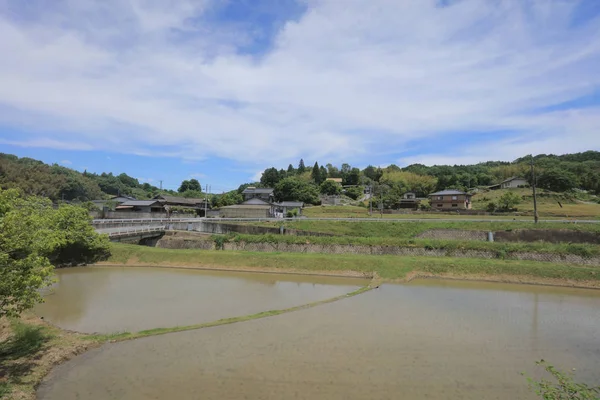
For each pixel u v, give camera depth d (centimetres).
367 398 1061
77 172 10262
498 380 1189
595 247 3184
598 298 2330
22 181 7544
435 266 3053
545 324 1791
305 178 13288
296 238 4028
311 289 2588
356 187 11312
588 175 8475
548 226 4100
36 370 1205
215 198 9612
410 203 8025
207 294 2397
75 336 1530
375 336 1580
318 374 1210
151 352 1390
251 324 1728
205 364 1283
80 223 3459
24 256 1293
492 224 4531
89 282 2745
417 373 1228
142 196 11650
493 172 11850
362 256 3409
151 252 3691
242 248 4150
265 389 1109
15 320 1680
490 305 2131
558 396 891
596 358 1389
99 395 1079
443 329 1692
